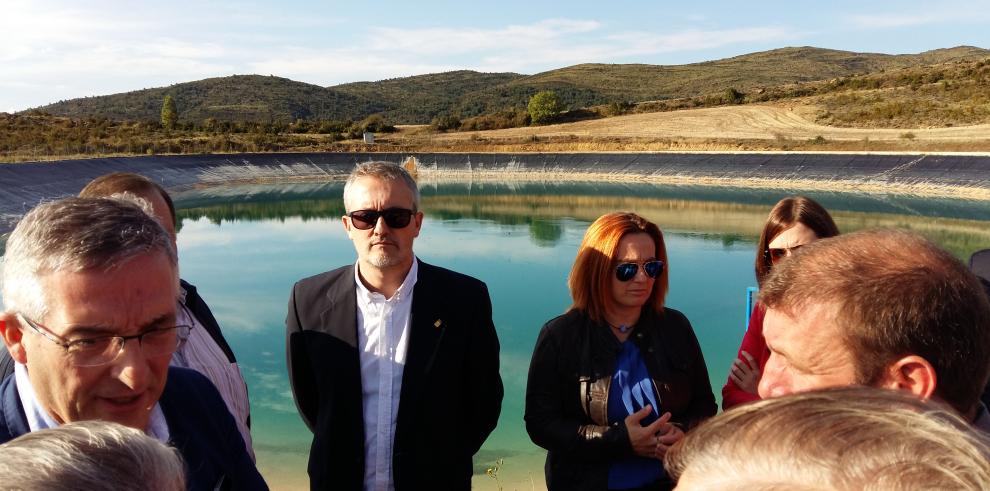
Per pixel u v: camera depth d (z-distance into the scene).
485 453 7.28
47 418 1.58
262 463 6.97
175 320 1.59
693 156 54.97
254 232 29.17
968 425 0.68
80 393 1.46
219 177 53.97
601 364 3.03
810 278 1.26
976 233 26.64
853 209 33.75
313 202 42.53
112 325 1.43
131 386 1.47
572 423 3.02
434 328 3.11
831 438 0.61
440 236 27.59
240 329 13.38
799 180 46.38
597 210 36.62
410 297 3.14
